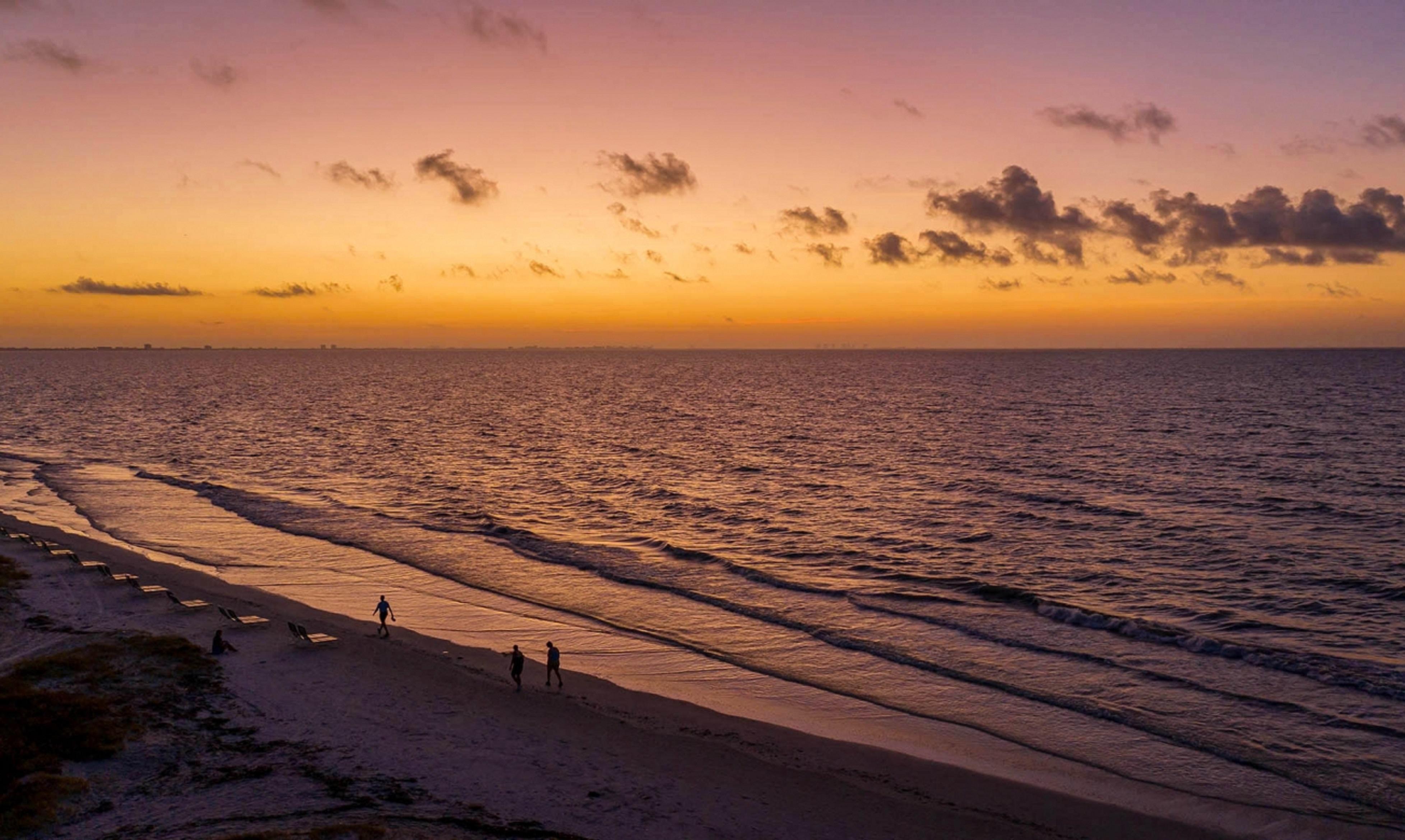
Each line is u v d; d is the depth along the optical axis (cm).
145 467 7694
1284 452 7988
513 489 6500
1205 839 1816
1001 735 2353
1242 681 2700
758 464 7781
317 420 12225
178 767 1998
